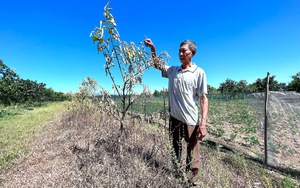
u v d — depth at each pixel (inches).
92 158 120.1
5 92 613.9
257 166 138.9
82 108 299.4
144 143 140.6
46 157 134.6
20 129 241.4
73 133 197.6
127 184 89.5
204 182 95.7
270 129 169.8
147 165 110.6
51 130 228.8
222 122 468.4
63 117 317.1
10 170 116.5
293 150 220.4
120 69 112.4
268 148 164.2
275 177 122.8
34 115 409.7
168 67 111.2
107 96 119.5
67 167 115.1
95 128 193.6
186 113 98.1
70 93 353.1
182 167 97.0
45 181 101.0
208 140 231.9
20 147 160.6
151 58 110.8
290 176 125.0
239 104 908.0
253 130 359.6
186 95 97.4
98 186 89.7
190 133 98.7
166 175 97.8
